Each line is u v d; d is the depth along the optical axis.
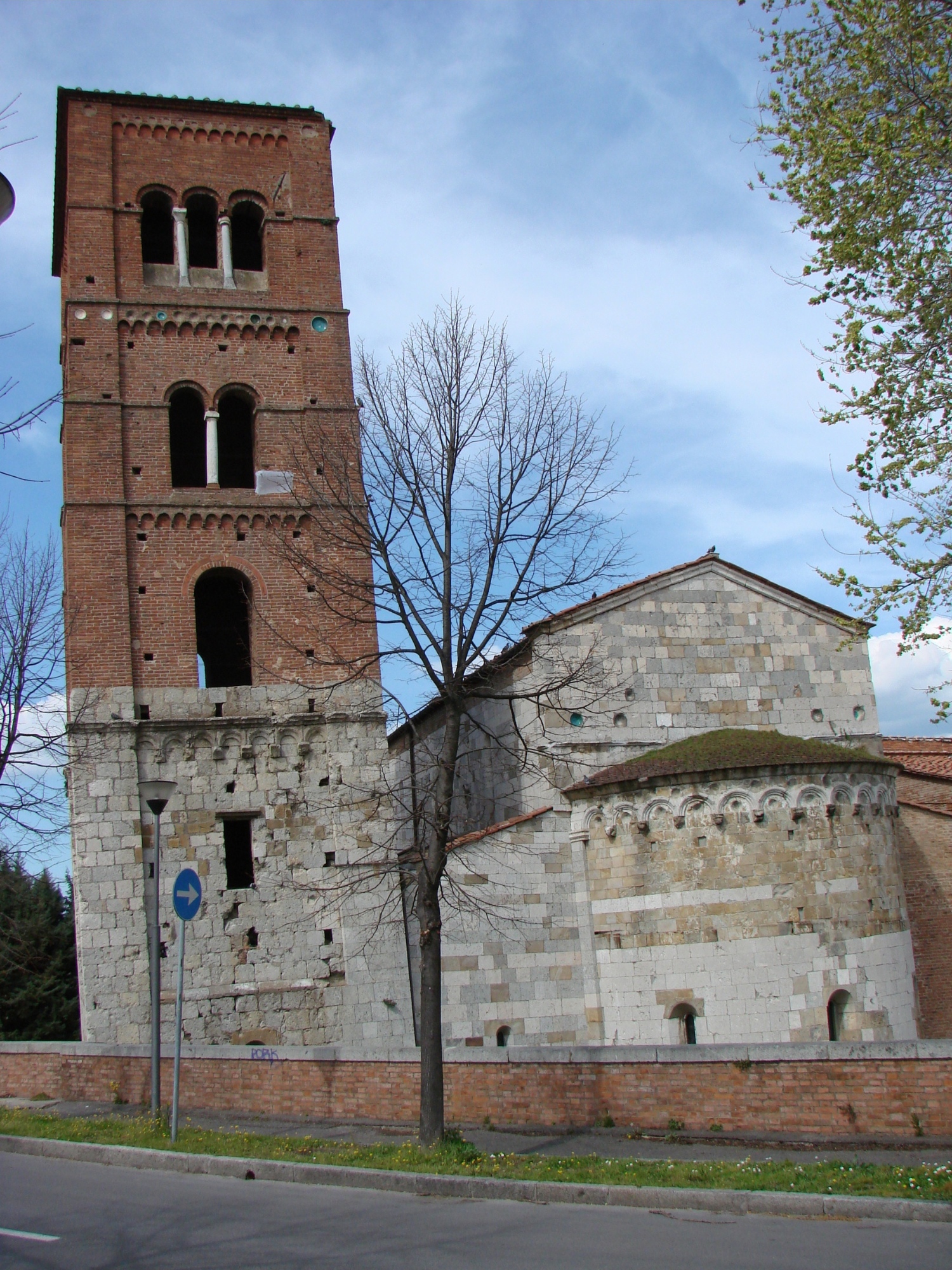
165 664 36.34
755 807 32.16
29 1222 15.70
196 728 35.75
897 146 19.56
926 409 20.19
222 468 42.97
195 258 42.28
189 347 39.38
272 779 36.00
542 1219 15.38
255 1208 16.38
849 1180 15.94
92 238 39.22
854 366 20.75
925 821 39.44
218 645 43.12
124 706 35.34
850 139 19.47
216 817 35.34
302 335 40.28
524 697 27.03
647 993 32.66
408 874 29.56
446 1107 24.47
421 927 22.66
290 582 37.78
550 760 36.28
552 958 34.88
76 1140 22.19
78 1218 15.90
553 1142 21.48
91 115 40.38
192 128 41.53
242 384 39.50
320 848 35.91
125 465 37.66
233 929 34.66
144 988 33.59
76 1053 30.47
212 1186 18.36
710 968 31.72
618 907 33.69
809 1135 20.05
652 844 33.25
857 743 39.34
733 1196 15.60
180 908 22.91
